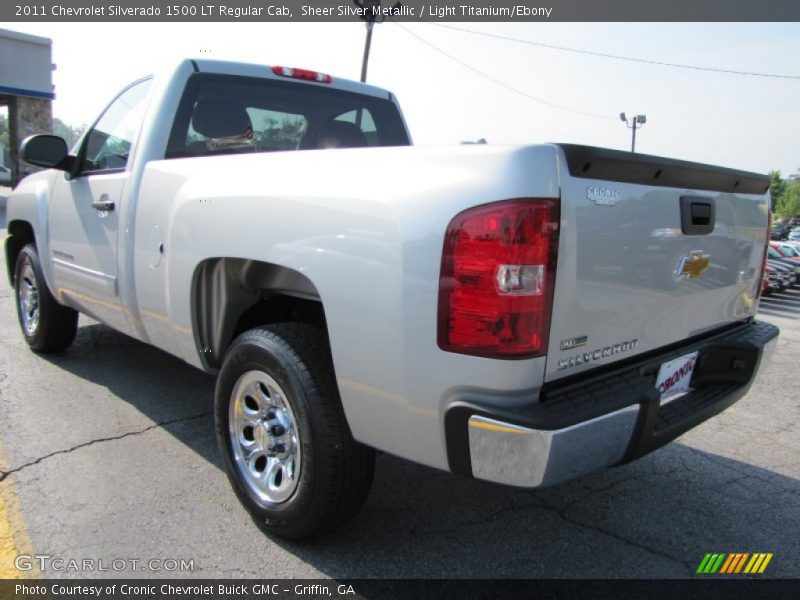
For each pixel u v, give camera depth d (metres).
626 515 3.05
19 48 20.81
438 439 2.09
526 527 2.90
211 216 2.75
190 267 2.88
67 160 3.97
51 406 3.98
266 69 3.78
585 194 2.04
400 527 2.84
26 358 4.88
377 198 2.15
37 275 4.61
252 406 2.81
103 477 3.13
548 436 1.90
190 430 3.72
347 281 2.22
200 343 3.02
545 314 1.97
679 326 2.65
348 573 2.49
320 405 2.39
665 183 2.37
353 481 2.43
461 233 1.95
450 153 2.06
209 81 3.55
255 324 3.10
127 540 2.63
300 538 2.60
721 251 2.78
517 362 1.95
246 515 2.86
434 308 2.00
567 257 2.00
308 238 2.34
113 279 3.55
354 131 4.31
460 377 1.99
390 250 2.09
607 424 2.06
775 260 17.56
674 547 2.79
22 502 2.87
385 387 2.16
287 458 2.60
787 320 11.23
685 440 4.06
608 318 2.22
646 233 2.30
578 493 3.26
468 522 2.91
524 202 1.90
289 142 3.96
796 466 3.70
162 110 3.37
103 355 5.02
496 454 1.96
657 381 2.58
